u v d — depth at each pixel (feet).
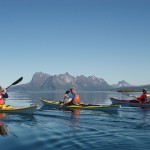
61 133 37.19
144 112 67.41
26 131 38.58
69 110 69.56
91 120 51.65
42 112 63.82
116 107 69.46
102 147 29.60
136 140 33.01
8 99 154.40
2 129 40.47
